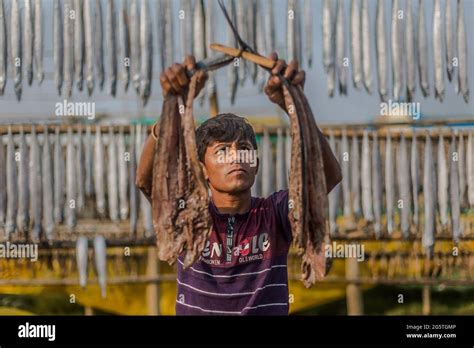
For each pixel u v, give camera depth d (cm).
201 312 246
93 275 459
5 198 446
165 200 241
